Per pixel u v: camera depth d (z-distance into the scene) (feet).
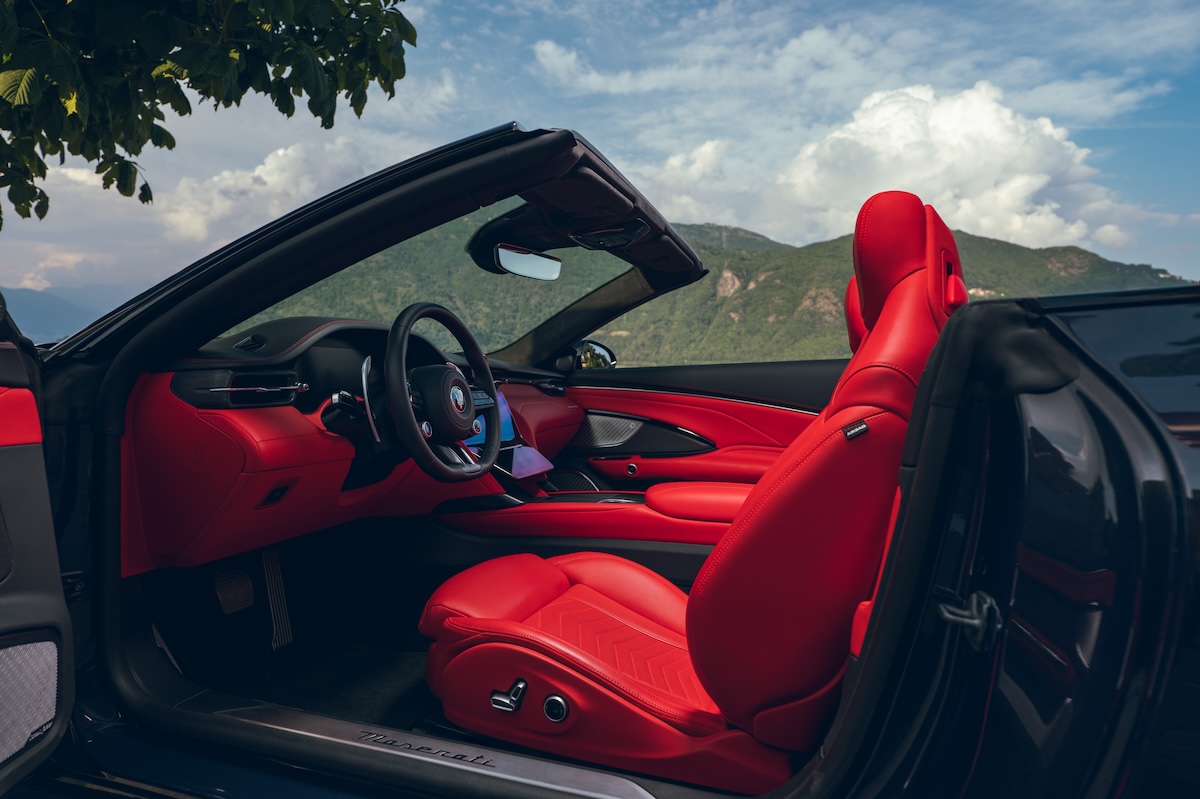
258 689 5.73
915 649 2.64
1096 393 2.27
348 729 3.86
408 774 3.53
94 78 7.27
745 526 3.27
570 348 9.78
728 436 9.22
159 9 6.61
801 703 3.37
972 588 2.49
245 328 5.43
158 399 4.65
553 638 4.03
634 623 4.83
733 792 3.55
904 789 2.68
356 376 5.76
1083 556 2.25
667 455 9.45
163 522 4.75
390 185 4.12
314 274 4.44
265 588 6.16
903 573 2.62
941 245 3.31
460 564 6.85
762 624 3.30
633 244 6.93
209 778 3.73
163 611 5.18
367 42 8.41
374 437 5.43
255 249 4.26
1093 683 2.21
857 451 3.03
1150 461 2.15
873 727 2.75
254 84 7.38
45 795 3.80
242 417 4.70
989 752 2.46
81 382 4.27
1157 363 2.20
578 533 6.67
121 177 9.04
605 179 4.96
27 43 6.29
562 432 9.34
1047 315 2.39
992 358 2.44
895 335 3.10
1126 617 2.16
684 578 6.43
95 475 4.32
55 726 3.42
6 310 3.38
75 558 4.23
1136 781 2.16
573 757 3.90
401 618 6.89
